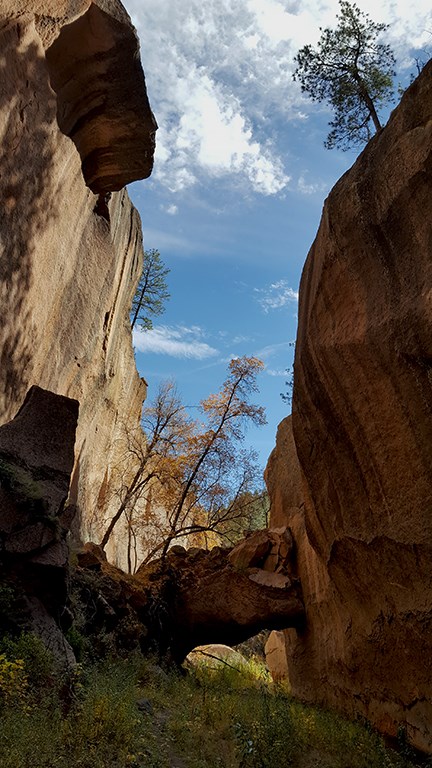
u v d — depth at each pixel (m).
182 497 20.81
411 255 7.54
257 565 17.20
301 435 11.54
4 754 4.64
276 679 24.16
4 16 11.38
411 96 7.97
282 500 19.00
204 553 18.39
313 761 7.88
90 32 13.27
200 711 9.23
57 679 6.60
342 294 9.14
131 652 12.58
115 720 6.39
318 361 9.80
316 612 14.77
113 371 25.00
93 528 22.97
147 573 17.16
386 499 8.51
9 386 13.27
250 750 7.04
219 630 16.52
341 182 9.29
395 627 9.17
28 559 7.72
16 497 7.96
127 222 24.03
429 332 6.98
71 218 15.84
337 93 16.53
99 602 12.97
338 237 8.98
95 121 15.48
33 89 12.44
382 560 9.07
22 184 12.45
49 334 16.03
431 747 8.17
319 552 12.38
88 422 22.14
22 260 12.93
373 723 10.62
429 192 7.23
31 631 7.20
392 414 8.02
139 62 14.12
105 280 20.81
